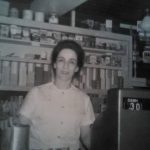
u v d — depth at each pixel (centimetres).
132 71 258
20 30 217
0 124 191
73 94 149
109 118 87
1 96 213
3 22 209
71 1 219
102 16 261
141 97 83
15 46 226
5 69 209
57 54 150
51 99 143
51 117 139
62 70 146
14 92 217
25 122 136
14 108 210
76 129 143
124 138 81
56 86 148
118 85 246
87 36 240
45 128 137
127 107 81
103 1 245
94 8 254
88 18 255
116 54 253
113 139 83
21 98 214
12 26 214
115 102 83
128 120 81
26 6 235
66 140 139
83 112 148
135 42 263
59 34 228
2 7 212
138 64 262
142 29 259
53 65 155
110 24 252
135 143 81
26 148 84
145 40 262
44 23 221
